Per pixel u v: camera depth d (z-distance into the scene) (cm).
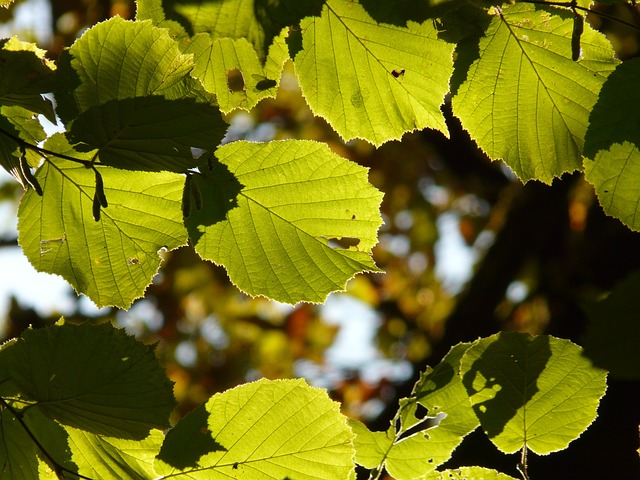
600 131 88
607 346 83
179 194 92
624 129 87
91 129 85
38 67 85
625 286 83
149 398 89
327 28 89
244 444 90
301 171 92
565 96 91
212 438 89
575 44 88
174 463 89
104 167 90
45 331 89
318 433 90
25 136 88
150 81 85
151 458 91
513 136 92
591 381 89
